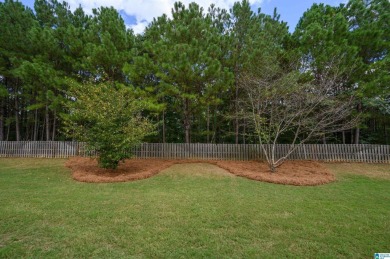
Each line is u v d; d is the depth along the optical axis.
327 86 8.86
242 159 12.16
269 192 6.20
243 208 4.87
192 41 10.20
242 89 12.11
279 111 9.66
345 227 3.97
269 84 9.24
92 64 10.85
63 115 11.34
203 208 4.82
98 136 7.92
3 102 15.90
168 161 11.26
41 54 12.26
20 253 2.99
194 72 10.12
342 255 3.12
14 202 4.91
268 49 10.75
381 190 6.52
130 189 6.30
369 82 10.19
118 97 8.45
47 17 13.33
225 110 14.89
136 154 12.41
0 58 12.52
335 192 6.27
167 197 5.59
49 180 7.15
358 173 9.01
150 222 4.05
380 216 4.50
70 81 10.50
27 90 13.67
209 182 7.38
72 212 4.42
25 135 20.02
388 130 15.12
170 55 9.98
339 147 11.72
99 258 2.93
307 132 12.35
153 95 11.59
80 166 9.33
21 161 11.09
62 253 3.01
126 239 3.42
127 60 11.36
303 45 11.10
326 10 12.62
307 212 4.68
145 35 13.34
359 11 11.96
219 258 2.97
